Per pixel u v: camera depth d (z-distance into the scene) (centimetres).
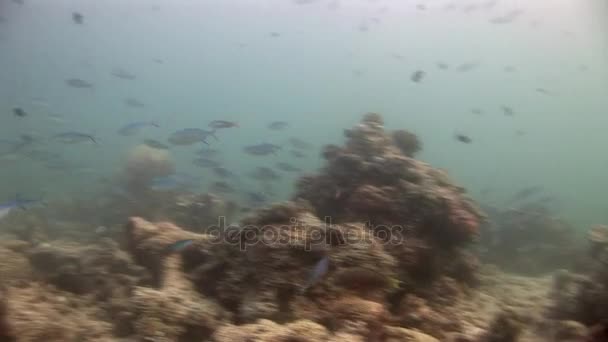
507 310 127
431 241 159
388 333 109
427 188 166
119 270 159
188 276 143
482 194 416
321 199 185
